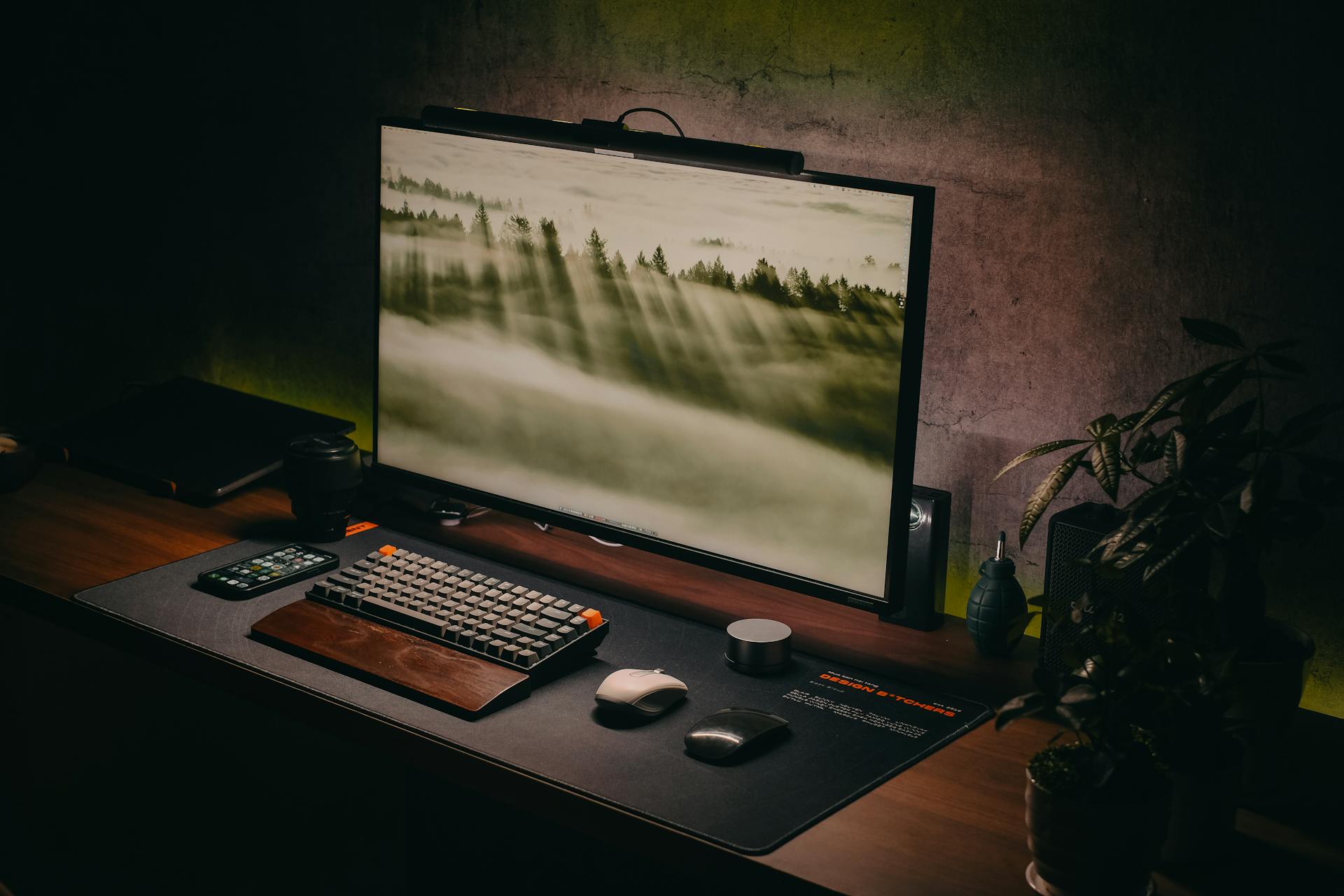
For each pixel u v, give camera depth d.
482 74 2.23
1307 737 1.55
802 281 1.63
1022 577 1.86
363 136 2.40
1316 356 1.59
